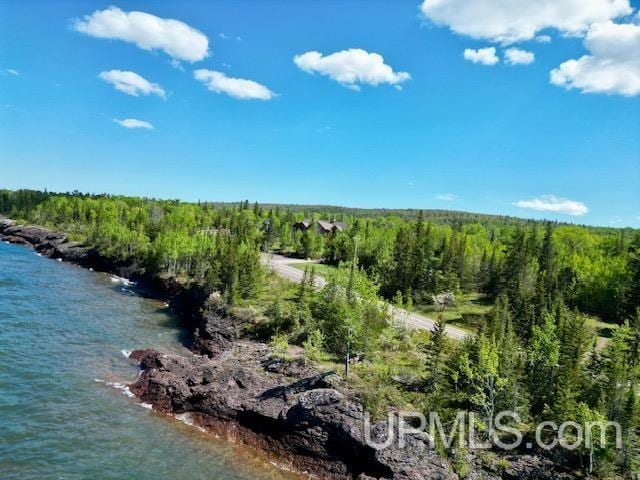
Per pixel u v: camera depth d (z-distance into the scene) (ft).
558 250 384.88
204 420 136.46
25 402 130.21
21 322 205.26
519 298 232.73
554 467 109.19
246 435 131.34
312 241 422.82
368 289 165.07
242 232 433.89
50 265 391.04
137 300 287.89
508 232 534.37
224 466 116.37
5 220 652.89
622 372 125.70
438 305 260.42
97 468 105.60
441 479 108.99
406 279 277.44
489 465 111.55
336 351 163.73
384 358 159.94
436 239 373.20
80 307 249.55
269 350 170.40
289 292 243.60
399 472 110.83
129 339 200.75
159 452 117.08
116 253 397.19
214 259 289.53
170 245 322.34
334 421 124.36
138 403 141.59
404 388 137.59
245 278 236.63
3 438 110.83
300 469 121.29
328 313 172.65
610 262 329.93
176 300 284.41
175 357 164.25
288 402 134.00
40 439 113.19
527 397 133.28
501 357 135.03
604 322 266.16
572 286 284.41
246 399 138.62
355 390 132.77
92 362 167.84
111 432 122.62
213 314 218.79
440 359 145.79
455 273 290.56
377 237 368.27
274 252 442.50
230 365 157.07
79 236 485.56
